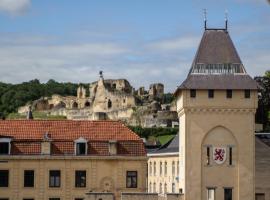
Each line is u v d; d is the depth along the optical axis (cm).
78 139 12975
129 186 12950
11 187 12800
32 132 13175
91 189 12888
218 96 11750
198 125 11750
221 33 12300
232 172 11788
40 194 12825
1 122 13350
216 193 11756
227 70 11969
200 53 12119
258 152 13275
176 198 11725
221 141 11800
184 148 11788
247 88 11769
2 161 12812
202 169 11750
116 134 13238
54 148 12950
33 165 12862
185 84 11781
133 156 12950
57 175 12888
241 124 11800
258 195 13225
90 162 12925
